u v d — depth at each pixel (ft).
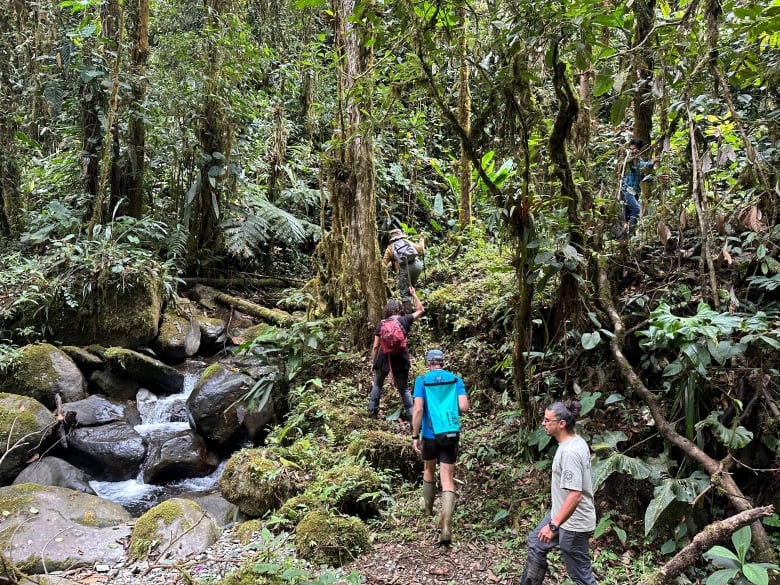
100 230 26.66
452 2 13.58
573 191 15.42
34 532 14.56
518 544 13.82
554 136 14.84
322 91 34.65
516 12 13.02
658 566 12.41
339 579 12.42
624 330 15.07
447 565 13.29
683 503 12.92
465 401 14.74
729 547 12.10
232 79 31.09
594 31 13.78
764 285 14.17
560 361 16.93
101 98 28.04
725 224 14.99
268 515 16.30
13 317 23.49
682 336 12.30
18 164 29.58
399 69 15.23
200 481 19.93
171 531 14.67
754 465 13.20
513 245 15.97
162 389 23.71
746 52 14.01
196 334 26.43
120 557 14.24
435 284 26.61
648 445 14.37
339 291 25.44
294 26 36.32
